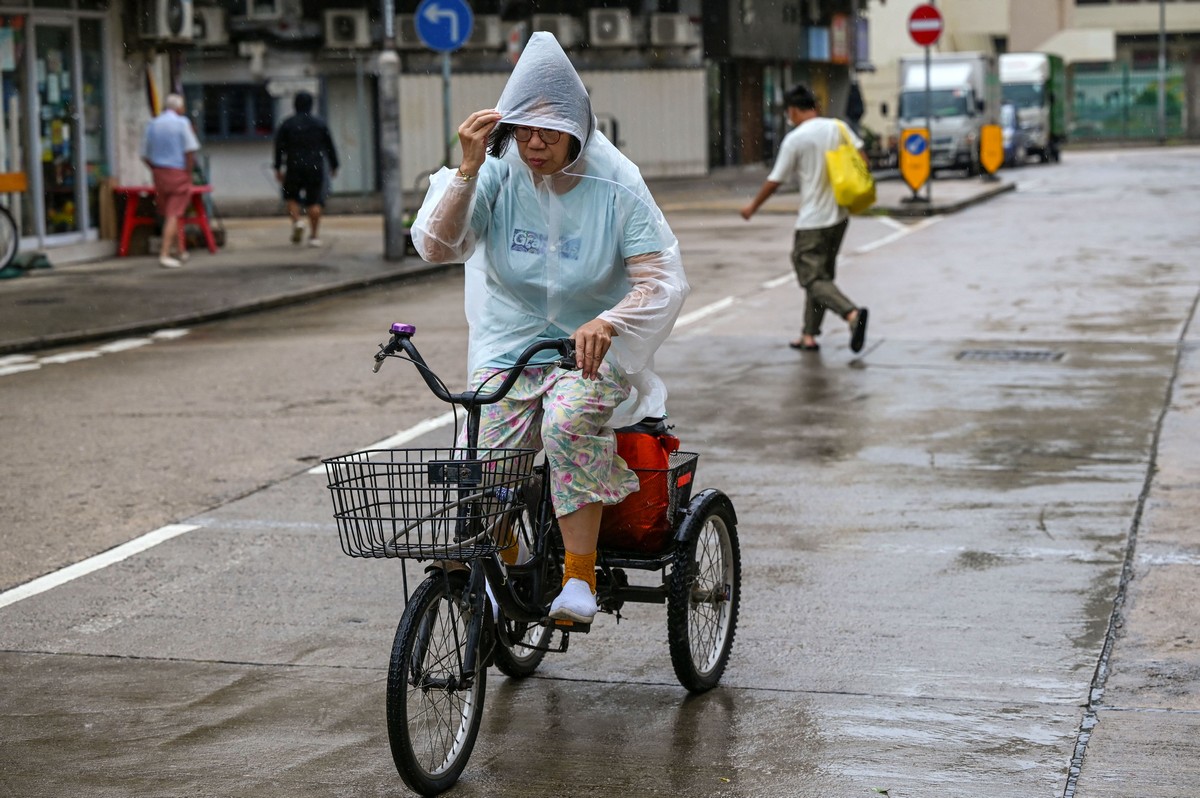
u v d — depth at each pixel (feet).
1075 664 22.86
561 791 18.99
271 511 32.89
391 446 38.63
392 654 18.28
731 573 23.02
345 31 152.15
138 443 39.70
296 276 74.69
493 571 19.44
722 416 42.04
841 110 233.55
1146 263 75.97
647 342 19.84
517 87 19.21
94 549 30.27
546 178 19.84
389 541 17.88
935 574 27.55
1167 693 21.56
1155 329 55.62
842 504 32.60
